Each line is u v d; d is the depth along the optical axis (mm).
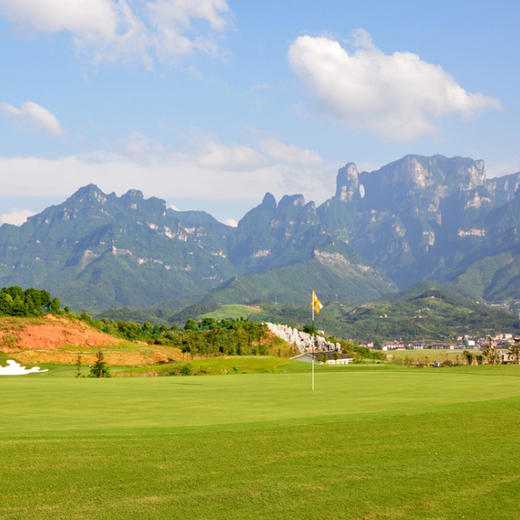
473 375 77875
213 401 44656
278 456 21438
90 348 150500
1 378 88500
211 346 173750
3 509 15961
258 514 15367
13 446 23484
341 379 71000
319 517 15109
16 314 156125
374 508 15680
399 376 75938
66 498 16828
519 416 30234
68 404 42750
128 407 40500
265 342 196500
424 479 18219
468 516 15031
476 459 20672
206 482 18219
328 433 25891
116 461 20875
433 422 28531
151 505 16156
